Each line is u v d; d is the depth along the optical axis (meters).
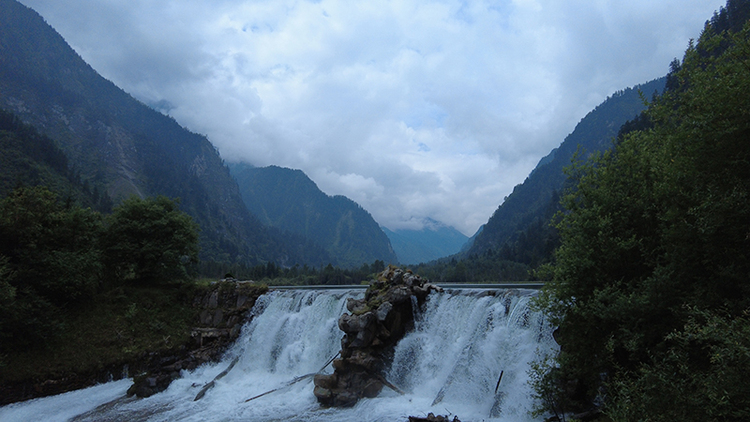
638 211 17.14
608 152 19.44
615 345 15.36
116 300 35.22
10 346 26.94
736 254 12.46
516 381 19.72
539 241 158.12
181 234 41.12
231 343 34.19
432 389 22.67
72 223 34.28
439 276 137.25
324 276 137.00
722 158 12.49
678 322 13.70
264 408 22.53
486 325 23.20
